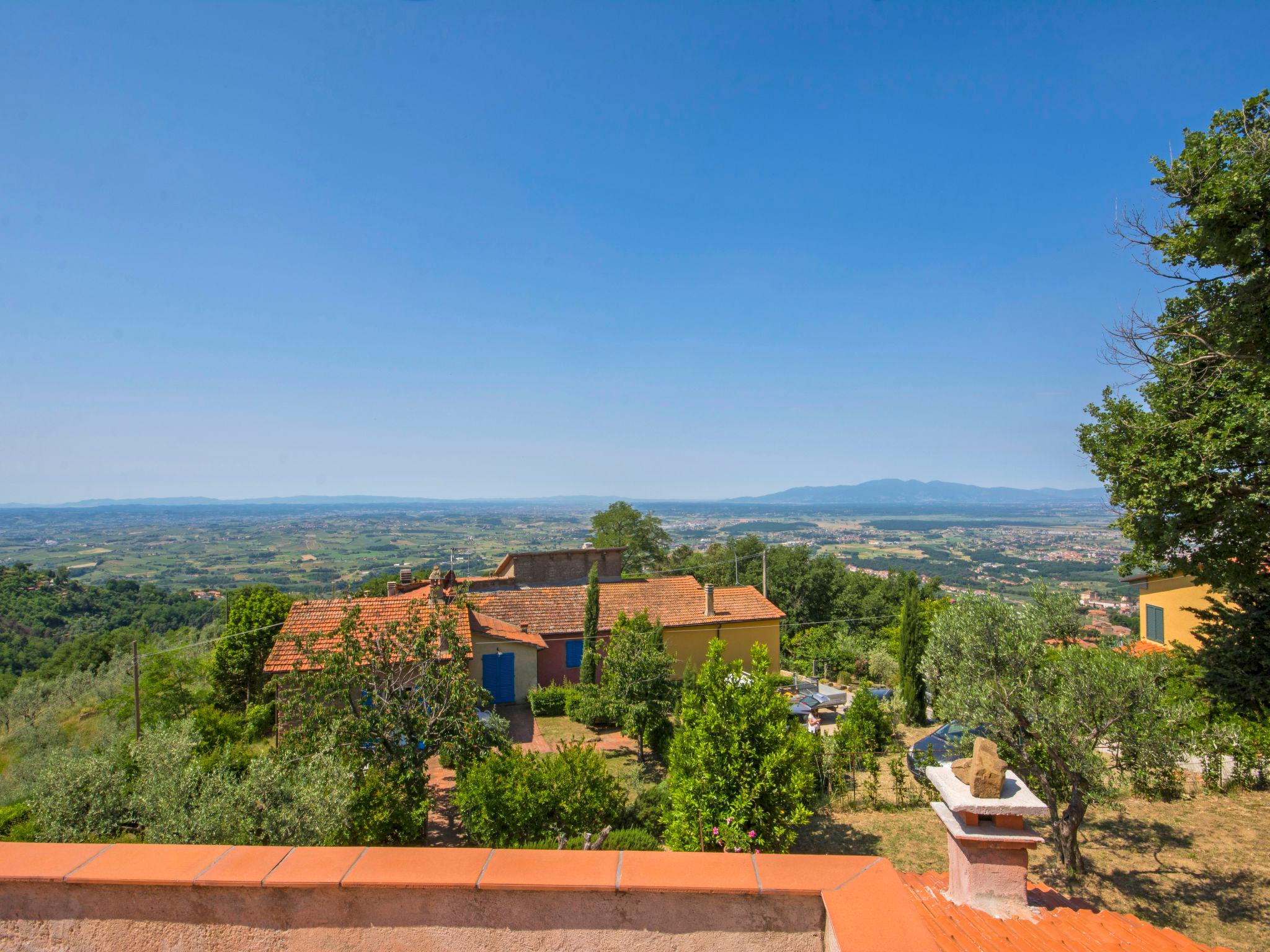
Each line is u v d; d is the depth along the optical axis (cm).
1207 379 1175
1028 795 601
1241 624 1542
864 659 4200
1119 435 1255
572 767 1334
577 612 3025
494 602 3019
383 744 1448
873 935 309
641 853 364
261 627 2812
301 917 346
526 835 1252
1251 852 1202
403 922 343
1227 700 1584
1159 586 2406
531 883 338
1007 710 1161
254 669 2825
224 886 343
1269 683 1488
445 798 1741
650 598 3170
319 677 1488
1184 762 1218
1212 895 1072
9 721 3416
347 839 1171
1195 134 1148
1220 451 1060
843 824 1595
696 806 1287
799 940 341
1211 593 1573
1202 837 1273
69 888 351
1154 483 1150
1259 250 1111
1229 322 1155
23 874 347
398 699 1503
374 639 1659
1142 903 1062
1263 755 1491
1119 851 1251
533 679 2697
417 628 1673
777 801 1286
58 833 1175
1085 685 1088
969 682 1209
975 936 531
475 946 342
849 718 2273
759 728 1310
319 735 1414
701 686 1403
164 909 349
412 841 1295
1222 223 1099
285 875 343
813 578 5719
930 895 621
